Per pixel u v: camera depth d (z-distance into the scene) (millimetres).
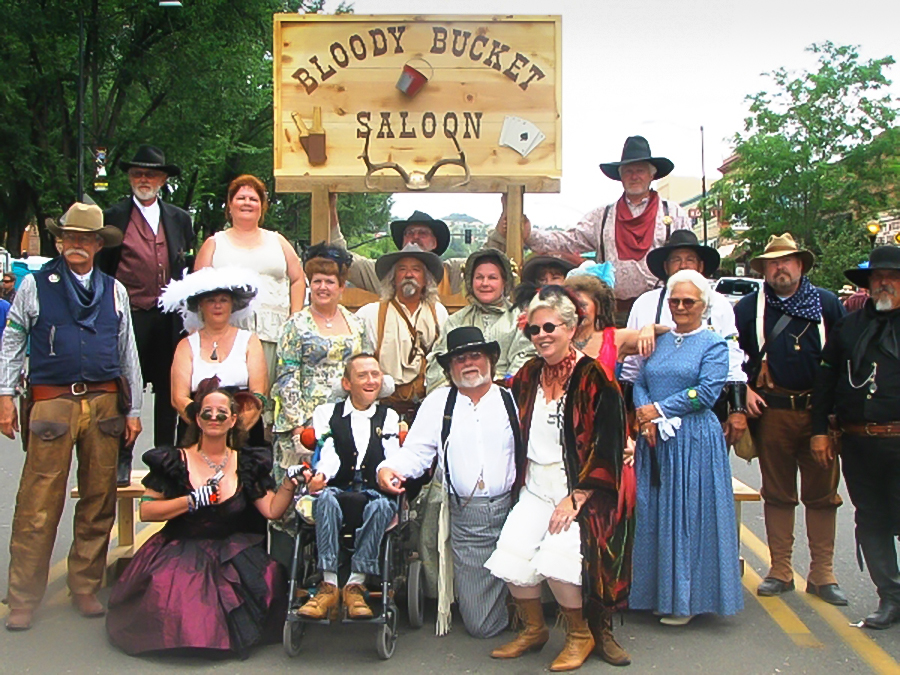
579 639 4559
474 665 4574
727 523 5027
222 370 5410
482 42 6867
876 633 5031
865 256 35406
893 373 5020
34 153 27000
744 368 5777
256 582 4719
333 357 5570
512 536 4625
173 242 6305
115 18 27141
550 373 4723
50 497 5109
